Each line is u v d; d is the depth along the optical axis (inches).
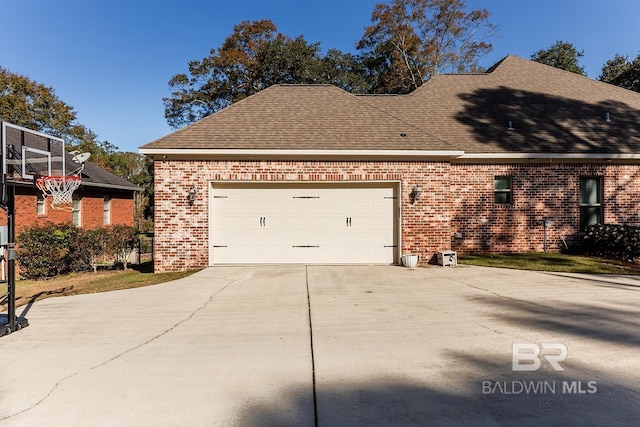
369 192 442.9
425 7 1258.6
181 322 237.0
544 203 509.4
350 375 157.2
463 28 1291.8
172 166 423.8
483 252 506.0
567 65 1339.8
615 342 189.6
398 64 1305.4
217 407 133.1
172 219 424.8
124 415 128.5
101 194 737.0
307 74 1251.8
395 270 403.5
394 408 130.8
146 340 204.2
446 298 284.2
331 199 440.8
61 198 465.1
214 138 434.0
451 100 600.7
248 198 437.1
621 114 570.9
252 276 379.6
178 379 155.6
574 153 490.9
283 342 197.6
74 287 365.7
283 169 430.3
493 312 245.6
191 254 425.7
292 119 475.8
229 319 241.9
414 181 437.1
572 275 367.9
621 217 513.0
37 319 246.8
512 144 505.4
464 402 134.1
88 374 161.5
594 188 521.0
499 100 597.9
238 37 1302.9
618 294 290.8
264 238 438.0
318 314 247.8
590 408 129.6
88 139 1498.5
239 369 164.9
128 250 506.9
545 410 128.4
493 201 507.8
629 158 496.7
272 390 145.2
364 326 221.5
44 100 1243.8
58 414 129.4
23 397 141.6
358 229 442.0
